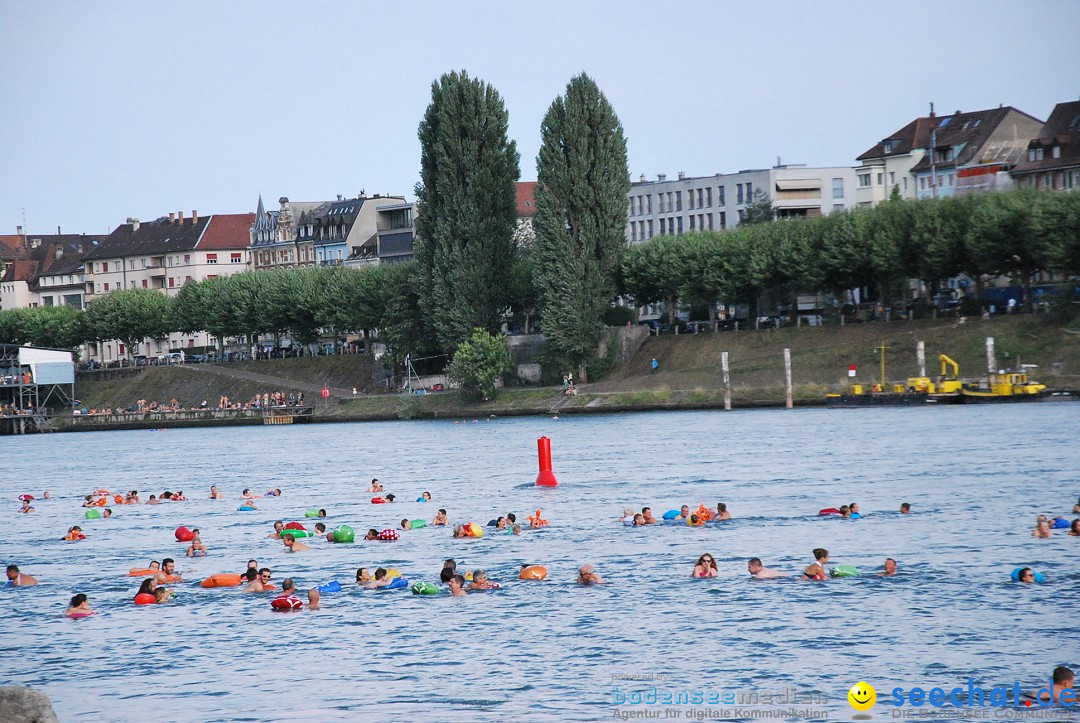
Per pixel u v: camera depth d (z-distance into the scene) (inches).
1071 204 5108.3
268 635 1660.9
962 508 2397.9
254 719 1337.4
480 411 6274.6
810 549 2065.7
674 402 5689.0
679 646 1534.2
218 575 1998.0
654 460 3553.2
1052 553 1952.5
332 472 3806.6
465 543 2276.1
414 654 1545.3
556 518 2527.1
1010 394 4753.9
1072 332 5068.9
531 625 1654.8
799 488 2785.4
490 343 6254.9
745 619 1640.0
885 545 2066.9
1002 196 5457.7
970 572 1841.8
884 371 5349.4
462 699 1375.5
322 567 2103.8
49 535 2623.0
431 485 3255.4
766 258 6063.0
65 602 1900.8
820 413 4960.6
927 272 5610.2
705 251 6269.7
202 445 5629.9
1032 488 2620.6
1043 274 5999.0
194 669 1520.7
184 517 2829.7
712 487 2883.9
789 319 6210.6
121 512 2977.4
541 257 6156.5
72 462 4943.4
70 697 1433.3
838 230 5826.8
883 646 1504.7
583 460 3671.3
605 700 1358.3
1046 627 1552.7
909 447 3521.2
